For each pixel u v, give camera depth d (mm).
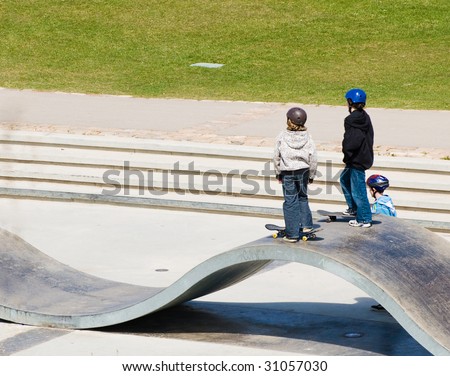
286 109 49656
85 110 49312
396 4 72938
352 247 22125
